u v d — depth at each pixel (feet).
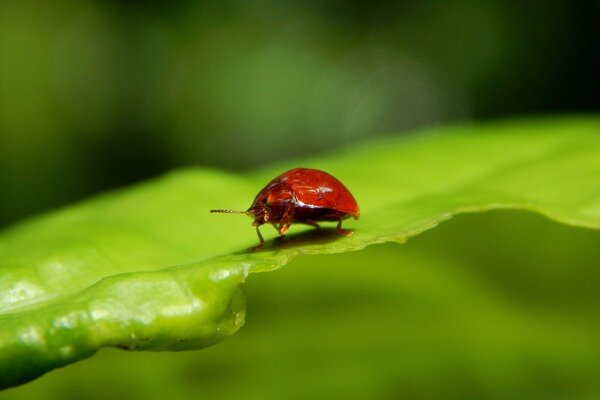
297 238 0.39
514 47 1.02
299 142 1.05
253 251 0.38
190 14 0.98
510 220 0.41
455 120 1.06
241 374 0.42
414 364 0.42
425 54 1.07
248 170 1.03
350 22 1.07
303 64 1.06
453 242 0.41
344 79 1.08
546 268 0.41
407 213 0.40
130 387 0.42
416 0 1.06
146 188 0.45
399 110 1.09
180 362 0.42
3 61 0.87
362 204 0.42
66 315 0.35
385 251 0.41
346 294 0.42
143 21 0.96
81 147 0.91
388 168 0.45
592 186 0.41
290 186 0.39
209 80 0.99
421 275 0.42
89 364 0.42
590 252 0.41
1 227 0.85
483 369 0.42
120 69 0.94
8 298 0.37
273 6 1.04
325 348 0.42
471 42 1.05
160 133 0.97
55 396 0.42
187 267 0.36
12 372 0.35
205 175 0.45
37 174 0.87
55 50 0.91
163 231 0.41
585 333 0.42
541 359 0.42
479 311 0.42
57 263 0.38
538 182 0.42
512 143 0.47
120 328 0.35
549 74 1.00
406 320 0.42
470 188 0.43
